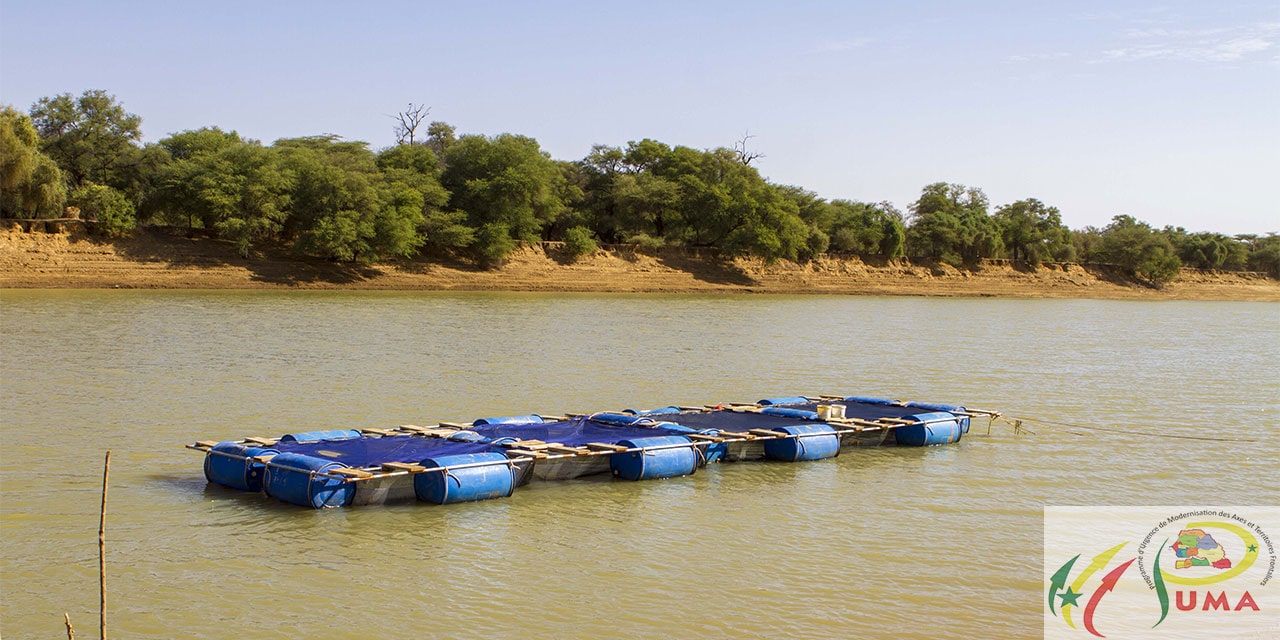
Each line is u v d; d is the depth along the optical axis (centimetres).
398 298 9475
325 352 4884
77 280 9150
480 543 1984
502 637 1545
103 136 10838
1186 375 5197
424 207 11900
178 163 10625
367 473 2162
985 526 2192
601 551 1956
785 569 1878
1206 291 17525
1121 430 3416
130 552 1870
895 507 2327
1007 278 15962
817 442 2805
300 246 10650
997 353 6091
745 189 13912
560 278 12262
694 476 2592
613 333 6500
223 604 1644
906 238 16100
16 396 3391
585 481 2491
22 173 9200
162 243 10194
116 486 2302
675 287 12762
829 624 1630
